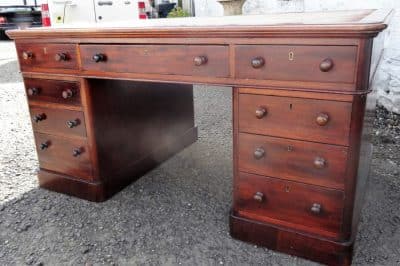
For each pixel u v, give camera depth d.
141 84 2.54
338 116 1.52
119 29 1.84
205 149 3.11
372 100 2.05
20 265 1.80
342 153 1.56
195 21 2.22
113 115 2.33
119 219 2.15
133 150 2.56
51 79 2.22
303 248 1.76
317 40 1.45
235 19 2.23
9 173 2.77
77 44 2.03
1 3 10.20
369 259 1.75
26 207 2.29
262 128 1.70
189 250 1.87
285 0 4.54
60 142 2.35
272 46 1.55
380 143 3.06
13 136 3.54
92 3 5.74
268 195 1.79
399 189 2.36
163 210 2.23
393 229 1.97
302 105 1.58
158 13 9.05
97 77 2.03
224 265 1.75
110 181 2.37
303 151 1.64
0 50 8.12
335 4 3.90
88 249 1.90
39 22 9.61
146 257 1.83
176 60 1.77
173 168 2.79
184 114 3.09
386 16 1.86
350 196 1.60
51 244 1.95
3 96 4.88
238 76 1.65
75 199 2.38
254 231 1.86
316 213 1.67
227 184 2.52
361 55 1.40
